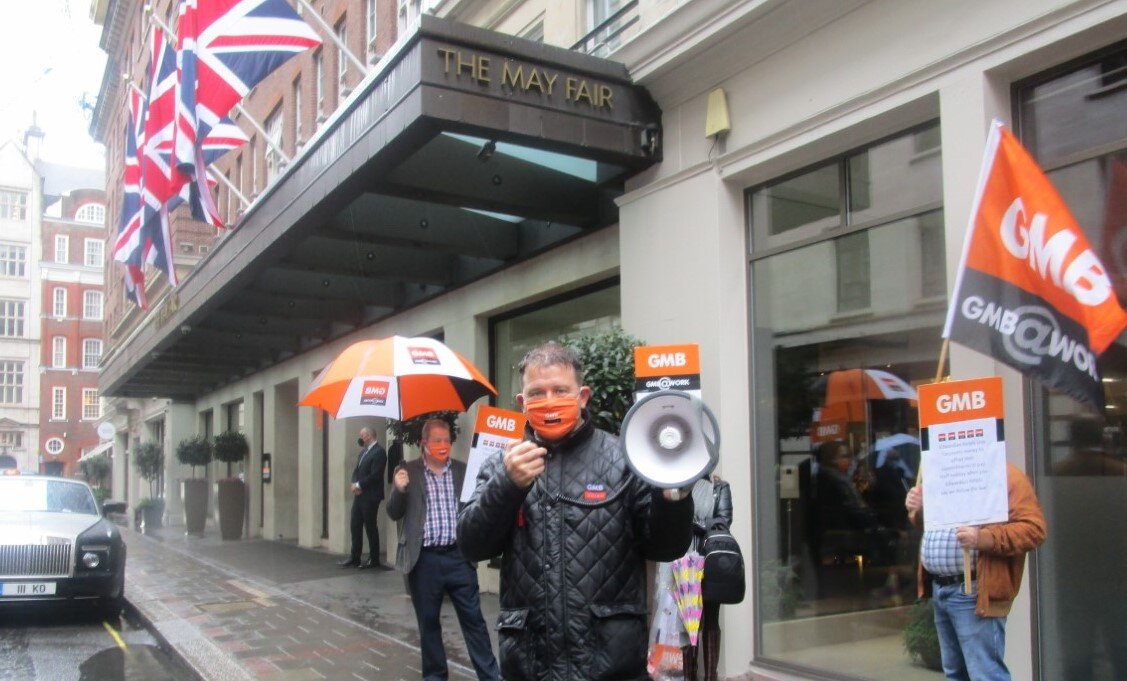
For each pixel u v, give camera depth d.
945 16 5.30
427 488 6.11
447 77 6.47
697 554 5.02
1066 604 4.70
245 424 21.44
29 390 64.12
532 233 9.66
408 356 6.41
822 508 6.16
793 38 6.25
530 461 2.64
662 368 4.07
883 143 5.92
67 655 8.33
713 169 6.82
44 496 11.10
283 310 13.94
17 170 65.88
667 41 6.91
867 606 5.82
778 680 6.18
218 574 13.02
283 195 9.23
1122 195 4.65
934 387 4.10
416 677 6.68
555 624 2.77
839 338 6.14
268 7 9.57
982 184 4.40
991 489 3.99
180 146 9.76
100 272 67.12
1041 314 4.32
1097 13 4.56
